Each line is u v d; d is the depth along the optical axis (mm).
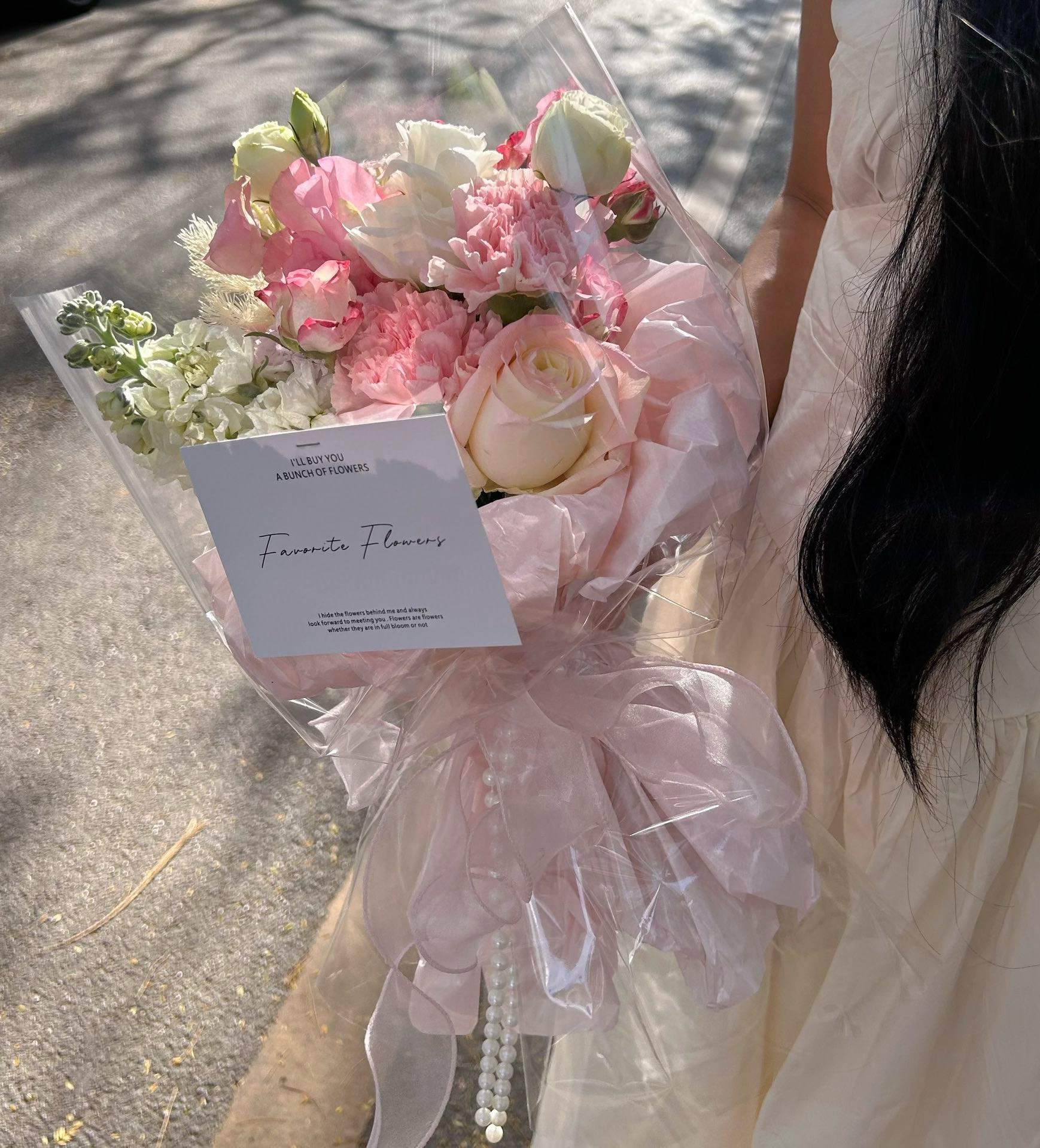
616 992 726
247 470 499
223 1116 1312
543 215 525
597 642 628
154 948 1510
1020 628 620
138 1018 1432
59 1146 1316
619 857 630
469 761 650
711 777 627
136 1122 1326
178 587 2066
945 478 524
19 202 2746
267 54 2863
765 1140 812
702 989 678
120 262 653
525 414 484
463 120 614
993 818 679
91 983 1478
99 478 2297
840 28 670
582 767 608
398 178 539
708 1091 802
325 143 587
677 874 646
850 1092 777
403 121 600
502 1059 666
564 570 523
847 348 671
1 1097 1369
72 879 1608
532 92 626
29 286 671
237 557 532
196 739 1790
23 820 1690
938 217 501
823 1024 753
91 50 3973
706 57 2436
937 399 512
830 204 886
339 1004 758
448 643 524
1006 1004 730
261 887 1569
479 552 484
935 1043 789
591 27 1635
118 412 572
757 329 823
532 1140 1015
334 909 1495
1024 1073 734
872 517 557
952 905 725
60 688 1896
